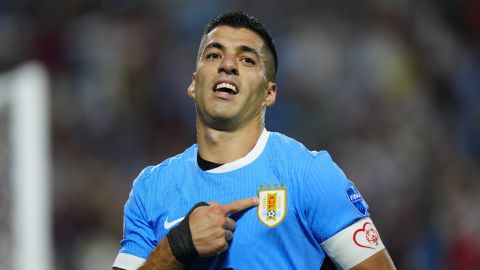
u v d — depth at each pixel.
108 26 50.25
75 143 46.47
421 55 50.88
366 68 49.06
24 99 13.53
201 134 12.48
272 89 12.80
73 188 43.62
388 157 45.62
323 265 11.89
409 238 42.81
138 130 47.72
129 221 12.79
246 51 12.35
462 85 51.47
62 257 40.66
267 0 51.41
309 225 11.76
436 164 46.38
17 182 13.35
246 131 12.32
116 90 48.56
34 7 50.66
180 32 50.56
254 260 11.57
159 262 11.67
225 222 11.50
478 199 43.78
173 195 12.36
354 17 51.22
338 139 47.25
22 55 49.88
